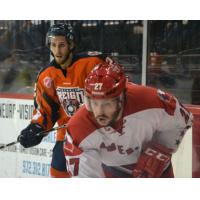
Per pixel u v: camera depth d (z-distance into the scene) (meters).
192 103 7.80
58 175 7.19
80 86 6.89
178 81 7.91
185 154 7.40
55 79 6.96
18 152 9.06
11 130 9.15
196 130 7.30
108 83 5.04
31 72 9.35
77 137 5.71
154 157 5.75
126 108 5.42
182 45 7.82
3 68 9.66
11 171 9.17
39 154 8.74
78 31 8.66
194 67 7.76
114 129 5.57
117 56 8.37
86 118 5.61
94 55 6.90
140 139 5.67
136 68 8.22
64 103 7.03
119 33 8.30
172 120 5.51
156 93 5.49
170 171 6.09
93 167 5.92
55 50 6.78
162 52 7.98
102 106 5.13
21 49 9.42
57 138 7.20
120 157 5.87
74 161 5.84
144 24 8.05
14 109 9.09
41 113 7.09
